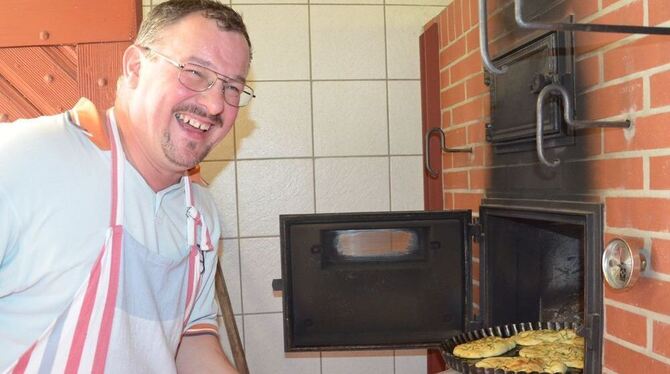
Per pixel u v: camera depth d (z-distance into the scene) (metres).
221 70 0.94
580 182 1.18
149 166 0.99
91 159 0.92
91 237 0.91
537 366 1.21
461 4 1.76
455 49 1.82
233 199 2.03
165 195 1.07
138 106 0.93
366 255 1.60
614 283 1.04
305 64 2.04
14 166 0.85
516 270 1.60
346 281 1.58
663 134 0.95
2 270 0.87
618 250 1.04
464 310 1.59
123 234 0.94
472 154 1.71
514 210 1.43
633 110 1.02
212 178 2.03
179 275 1.07
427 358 2.10
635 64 1.01
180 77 0.92
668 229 0.94
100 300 0.91
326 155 2.06
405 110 2.08
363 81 2.06
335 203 2.07
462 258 1.58
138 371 0.98
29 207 0.86
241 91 1.02
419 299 1.59
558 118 1.22
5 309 0.90
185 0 0.95
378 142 2.08
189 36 0.92
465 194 1.78
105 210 0.92
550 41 1.23
